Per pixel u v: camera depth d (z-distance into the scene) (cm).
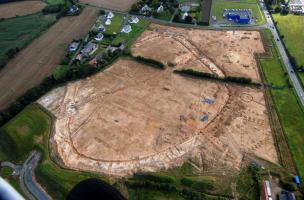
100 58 12319
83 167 8619
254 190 7944
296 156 8712
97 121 9944
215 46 12838
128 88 11069
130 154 8906
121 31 13800
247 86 10975
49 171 8475
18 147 9169
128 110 10244
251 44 12862
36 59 12588
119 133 9525
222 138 9250
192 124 9706
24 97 10575
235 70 11600
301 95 10538
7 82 11581
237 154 8812
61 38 13688
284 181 8050
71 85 11319
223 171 8381
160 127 9644
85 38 13488
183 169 8450
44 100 10744
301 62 11744
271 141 9150
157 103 10444
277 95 10569
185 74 11575
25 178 8462
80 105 10519
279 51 12450
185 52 12575
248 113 9994
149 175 8250
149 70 11800
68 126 9838
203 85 11100
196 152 8888
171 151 8938
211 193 7856
